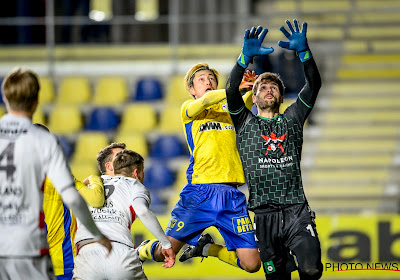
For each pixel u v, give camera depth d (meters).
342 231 29.09
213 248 20.45
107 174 19.08
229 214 19.28
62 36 49.31
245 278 29.30
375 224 29.02
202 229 19.41
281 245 17.75
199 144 19.30
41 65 48.09
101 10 53.09
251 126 17.80
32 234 13.01
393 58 46.56
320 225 29.19
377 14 49.25
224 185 19.33
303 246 17.00
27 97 13.21
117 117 43.88
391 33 48.22
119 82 45.94
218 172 19.27
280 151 17.53
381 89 44.62
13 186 12.98
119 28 50.16
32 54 48.69
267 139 17.59
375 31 48.28
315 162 40.62
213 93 18.02
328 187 39.12
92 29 49.59
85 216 13.11
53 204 17.61
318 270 16.84
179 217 19.48
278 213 17.55
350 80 45.28
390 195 37.72
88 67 47.97
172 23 49.16
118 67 47.94
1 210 12.95
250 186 17.73
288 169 17.48
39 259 13.09
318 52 46.50
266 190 17.53
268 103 17.77
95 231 13.40
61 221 17.73
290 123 17.73
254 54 17.03
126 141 41.06
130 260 16.77
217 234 29.23
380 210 31.75
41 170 13.16
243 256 19.16
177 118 42.59
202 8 48.91
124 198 17.45
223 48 48.12
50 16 45.94
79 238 16.95
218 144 19.27
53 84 46.53
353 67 46.03
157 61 48.09
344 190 38.88
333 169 40.09
